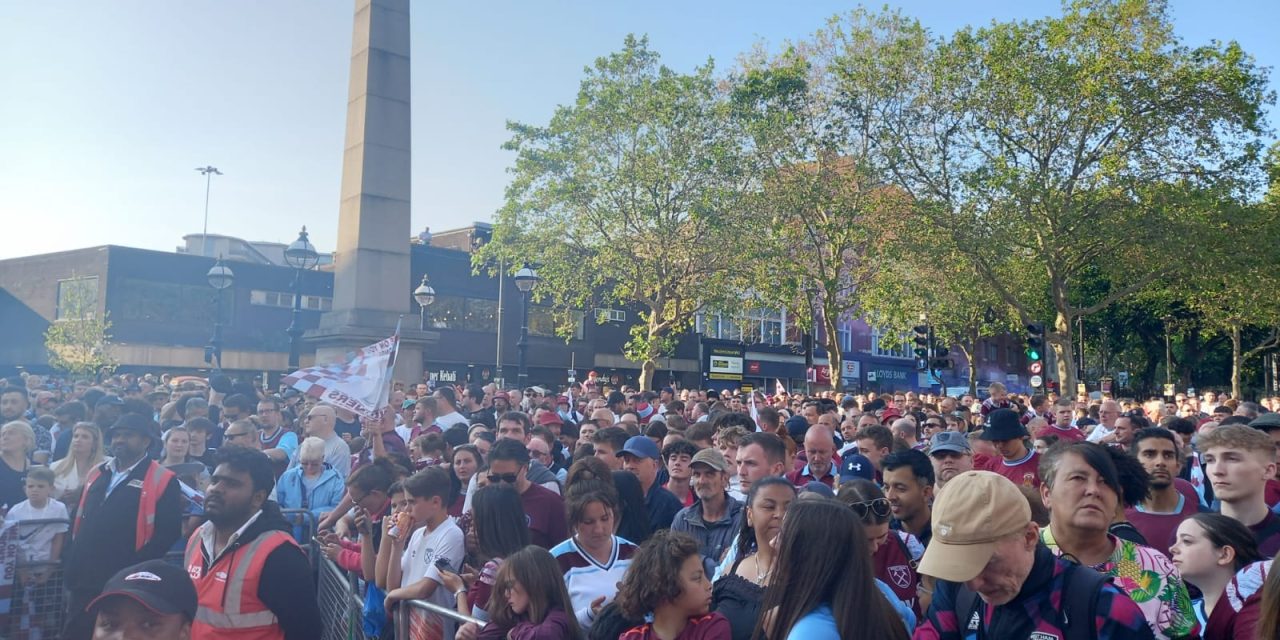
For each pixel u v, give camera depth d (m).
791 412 15.35
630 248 29.45
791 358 53.25
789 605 2.92
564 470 8.05
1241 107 26.38
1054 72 27.12
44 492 6.52
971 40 28.08
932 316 37.47
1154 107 27.08
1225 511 4.50
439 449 7.72
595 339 47.06
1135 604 2.86
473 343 43.69
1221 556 3.73
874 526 4.02
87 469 7.28
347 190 20.31
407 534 5.39
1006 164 27.97
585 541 4.89
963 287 33.59
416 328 20.14
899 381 57.97
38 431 10.59
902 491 5.02
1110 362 52.72
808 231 30.77
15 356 41.75
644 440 6.70
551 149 28.88
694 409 14.03
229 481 4.22
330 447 8.47
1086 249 29.61
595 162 28.89
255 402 12.72
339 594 6.03
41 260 40.75
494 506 5.07
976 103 27.81
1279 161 33.78
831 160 29.72
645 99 27.98
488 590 4.80
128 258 38.19
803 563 2.94
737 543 4.27
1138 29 27.89
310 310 42.62
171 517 5.80
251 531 4.26
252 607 4.13
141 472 5.81
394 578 5.42
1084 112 27.55
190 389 13.17
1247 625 3.16
